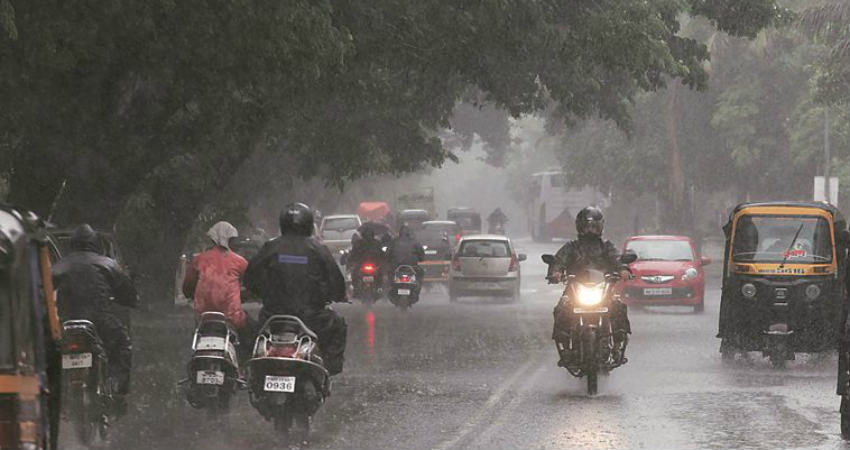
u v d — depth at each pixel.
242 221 86.31
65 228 31.09
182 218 70.00
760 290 42.88
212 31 40.72
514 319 64.44
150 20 39.62
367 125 77.69
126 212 68.69
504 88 65.31
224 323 28.78
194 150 66.31
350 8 50.81
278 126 71.38
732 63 144.12
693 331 57.69
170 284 70.19
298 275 26.83
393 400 32.78
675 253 74.44
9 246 15.66
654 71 59.22
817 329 42.62
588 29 53.81
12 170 53.88
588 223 35.72
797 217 43.88
